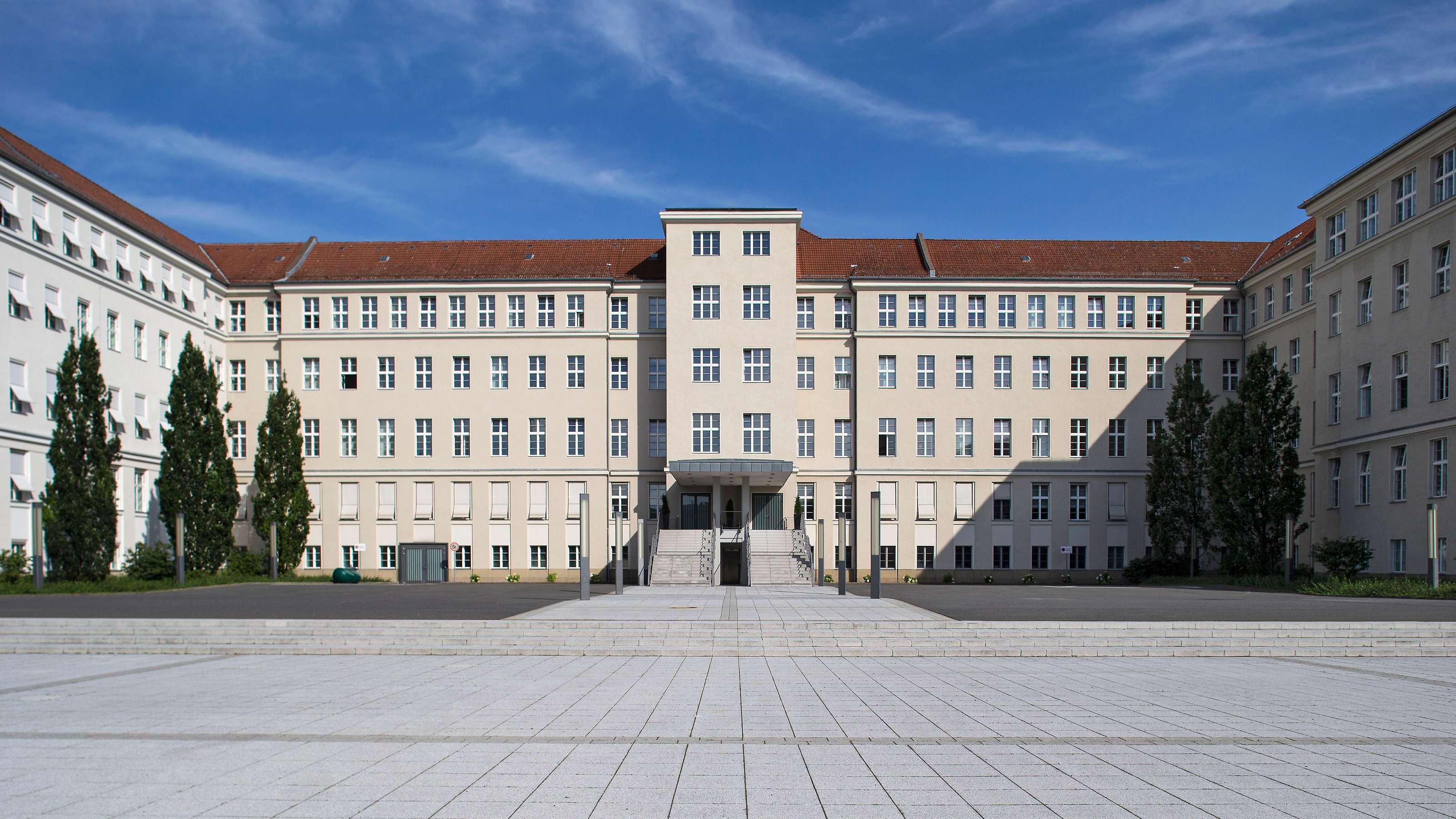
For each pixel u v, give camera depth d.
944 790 7.69
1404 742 9.52
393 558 48.00
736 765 8.54
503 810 7.11
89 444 35.19
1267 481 37.62
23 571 34.44
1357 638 17.81
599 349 48.41
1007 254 51.91
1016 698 12.34
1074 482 48.12
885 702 11.95
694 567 41.78
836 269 50.94
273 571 42.88
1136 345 48.53
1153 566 44.53
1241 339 48.84
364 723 10.40
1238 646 17.53
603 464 47.91
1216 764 8.58
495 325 48.75
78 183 43.50
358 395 48.53
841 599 28.14
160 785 7.82
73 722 10.48
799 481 48.75
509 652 17.58
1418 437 34.81
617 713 11.10
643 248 52.66
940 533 47.91
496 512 48.03
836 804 7.30
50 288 37.56
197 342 47.25
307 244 52.69
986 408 48.41
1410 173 36.34
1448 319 33.56
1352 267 39.28
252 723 10.42
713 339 46.25
